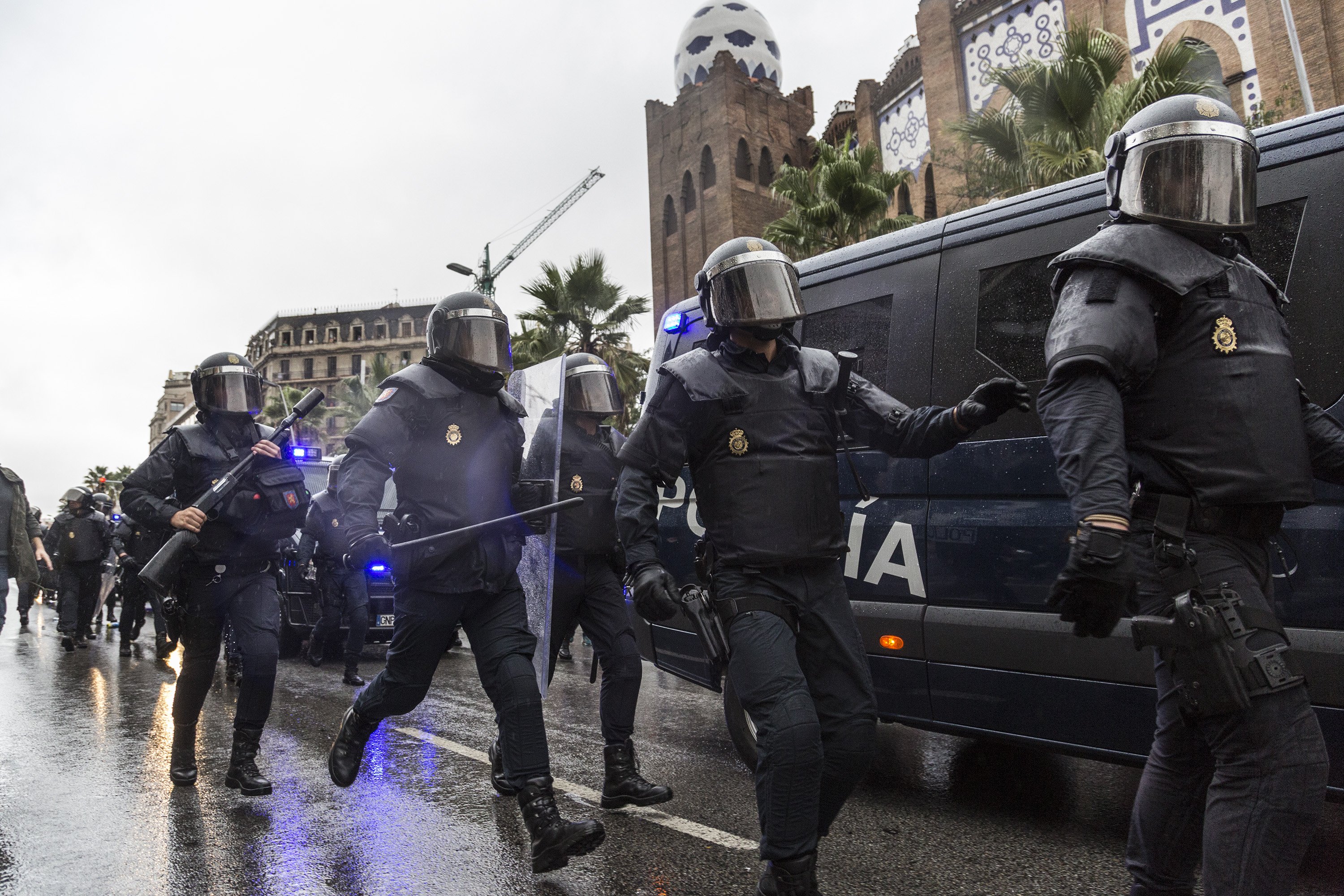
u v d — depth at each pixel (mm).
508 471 3340
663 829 3570
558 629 4121
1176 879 2012
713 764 4664
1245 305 1955
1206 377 1901
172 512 4074
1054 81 12273
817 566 2504
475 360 3236
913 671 3916
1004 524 3625
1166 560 1897
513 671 3066
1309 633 2859
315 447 10539
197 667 4250
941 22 20219
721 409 2506
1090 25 17297
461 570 3105
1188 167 1985
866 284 4367
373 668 8555
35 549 7855
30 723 5879
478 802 3967
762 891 2330
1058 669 3422
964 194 14977
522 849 3352
